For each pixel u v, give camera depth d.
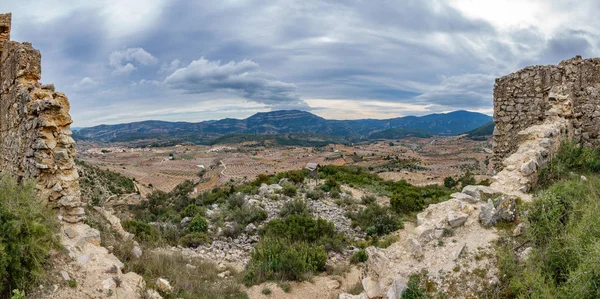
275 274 10.41
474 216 7.83
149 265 8.59
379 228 14.98
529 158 9.93
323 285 10.05
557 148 11.54
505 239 6.86
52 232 6.90
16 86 9.91
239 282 10.03
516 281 5.50
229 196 25.14
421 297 6.21
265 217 17.33
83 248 7.60
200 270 10.22
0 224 5.90
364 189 27.27
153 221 22.44
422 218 8.48
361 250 12.17
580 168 10.86
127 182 56.47
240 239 14.91
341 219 17.52
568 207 6.86
